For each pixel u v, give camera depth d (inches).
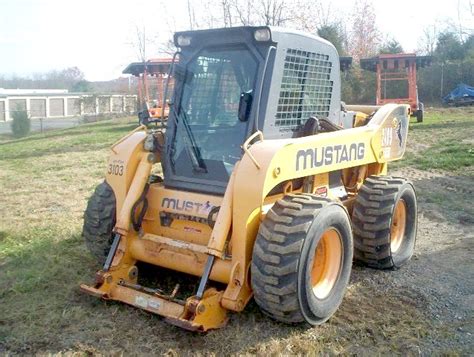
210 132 187.9
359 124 244.2
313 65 201.5
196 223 181.5
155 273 212.7
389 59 889.5
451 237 277.0
